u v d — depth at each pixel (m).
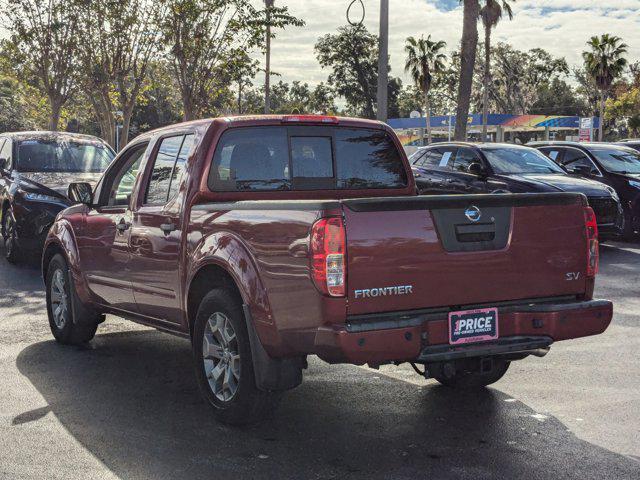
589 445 4.77
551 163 15.21
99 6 26.70
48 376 6.35
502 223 4.78
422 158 15.94
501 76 97.12
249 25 26.73
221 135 5.57
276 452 4.65
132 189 6.34
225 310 5.02
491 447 4.73
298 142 5.86
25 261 12.98
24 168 13.01
